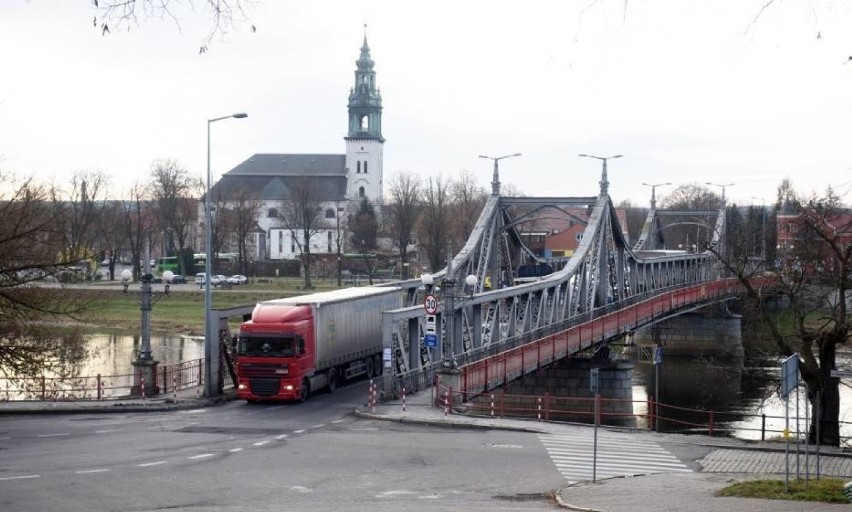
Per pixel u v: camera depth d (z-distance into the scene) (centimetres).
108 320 11062
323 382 4988
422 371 5134
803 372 4147
